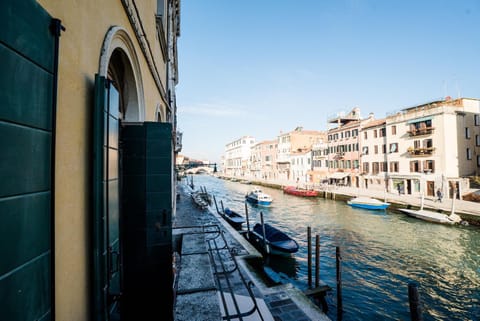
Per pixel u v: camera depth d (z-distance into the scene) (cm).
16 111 126
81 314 202
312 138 5478
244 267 783
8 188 121
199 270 381
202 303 291
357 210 2461
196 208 1878
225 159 10556
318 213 2450
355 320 798
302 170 4834
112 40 292
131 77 403
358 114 3969
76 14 199
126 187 347
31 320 136
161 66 806
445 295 937
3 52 117
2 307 116
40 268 145
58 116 172
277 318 566
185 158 11062
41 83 147
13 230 124
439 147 2439
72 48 193
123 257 345
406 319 801
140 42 411
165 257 357
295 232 1831
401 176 2773
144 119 464
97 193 222
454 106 2447
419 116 2625
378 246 1468
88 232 218
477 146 2519
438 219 1833
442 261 1238
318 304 872
